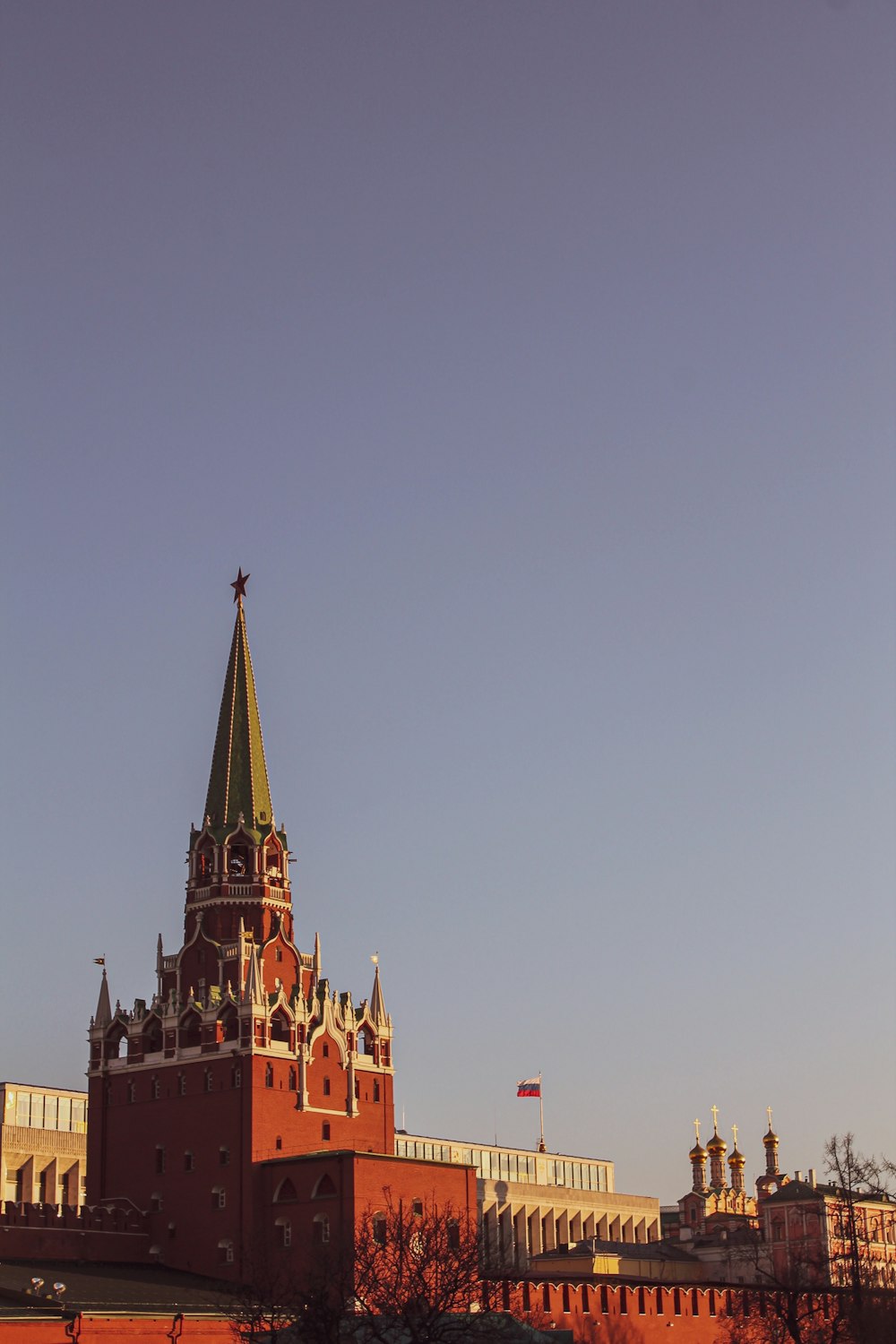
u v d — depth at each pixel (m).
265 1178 140.12
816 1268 142.12
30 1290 115.88
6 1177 187.25
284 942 155.38
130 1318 113.19
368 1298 119.56
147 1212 145.12
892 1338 128.25
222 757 161.25
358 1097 152.88
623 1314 154.50
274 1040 146.62
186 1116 145.88
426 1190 141.12
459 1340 110.81
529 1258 195.75
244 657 165.88
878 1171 137.38
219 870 155.62
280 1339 112.06
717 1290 167.75
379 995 159.50
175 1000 150.50
